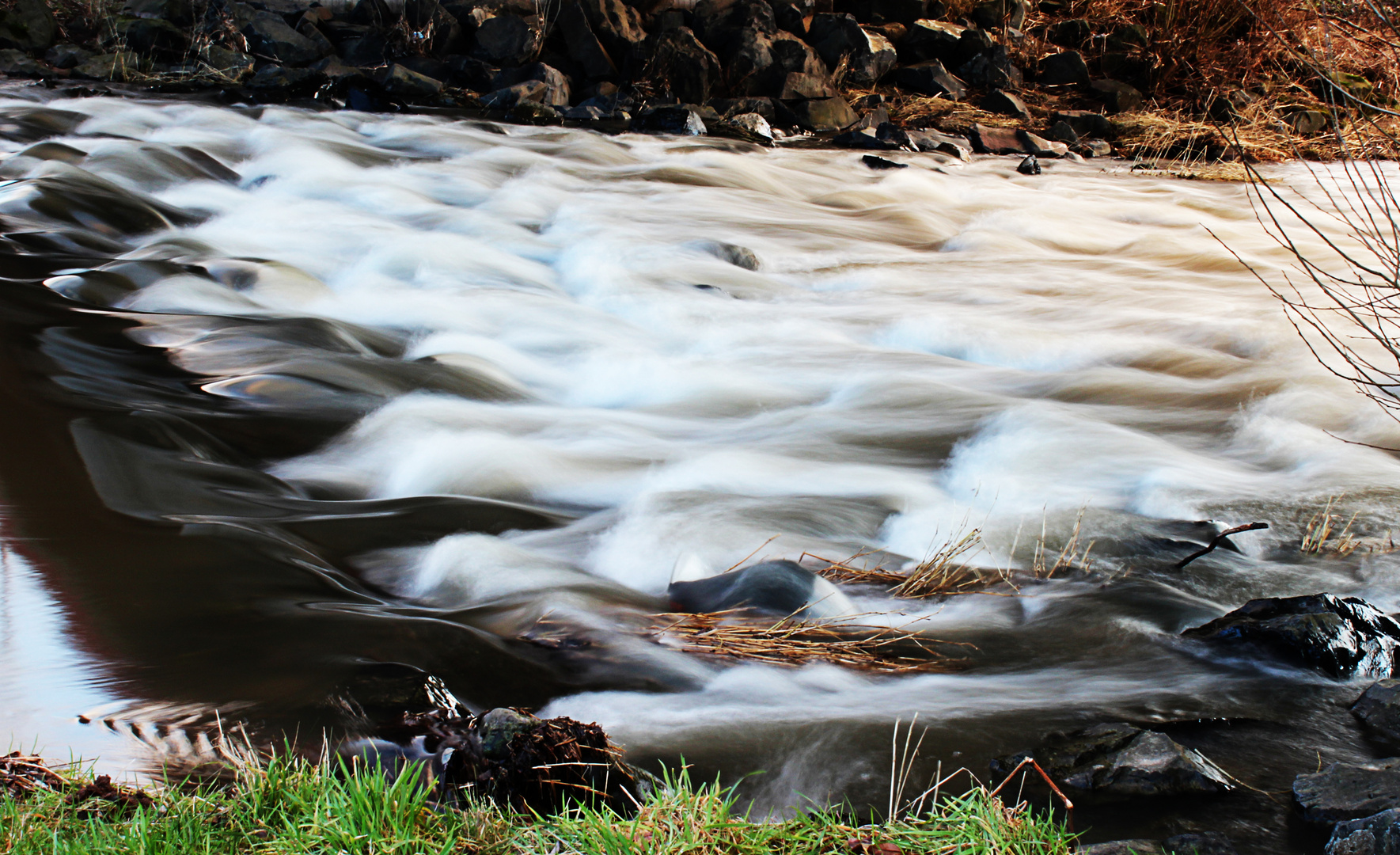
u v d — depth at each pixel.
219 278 8.54
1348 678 4.15
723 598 4.53
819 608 4.47
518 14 18.83
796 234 13.01
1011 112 19.83
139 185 11.60
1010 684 4.03
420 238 10.76
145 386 6.41
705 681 3.91
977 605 4.73
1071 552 5.30
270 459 5.91
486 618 4.32
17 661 3.57
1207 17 20.56
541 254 11.38
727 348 8.93
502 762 3.10
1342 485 6.25
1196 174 17.64
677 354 8.81
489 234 11.70
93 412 5.73
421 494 5.71
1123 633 4.45
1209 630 4.43
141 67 17.17
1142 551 5.34
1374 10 6.43
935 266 12.06
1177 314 10.03
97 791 2.88
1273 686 4.04
